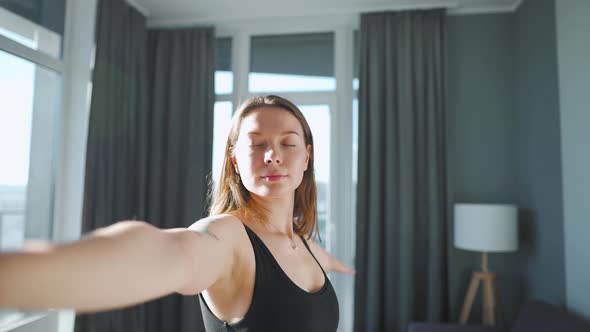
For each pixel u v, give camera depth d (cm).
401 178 311
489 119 325
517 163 315
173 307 331
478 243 267
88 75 284
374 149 316
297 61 358
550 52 261
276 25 360
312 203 92
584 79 227
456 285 314
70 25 285
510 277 313
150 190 343
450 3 325
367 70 327
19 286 25
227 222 58
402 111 317
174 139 347
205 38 353
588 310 218
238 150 65
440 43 324
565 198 240
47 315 252
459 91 329
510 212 267
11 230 239
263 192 62
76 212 276
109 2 296
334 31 354
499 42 329
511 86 325
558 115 249
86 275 28
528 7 296
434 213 307
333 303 67
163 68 356
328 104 348
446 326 253
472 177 323
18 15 241
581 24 231
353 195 336
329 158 342
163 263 35
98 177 281
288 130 65
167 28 361
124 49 315
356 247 312
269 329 55
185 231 46
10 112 236
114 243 31
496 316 296
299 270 66
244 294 56
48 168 268
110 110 295
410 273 302
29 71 250
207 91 348
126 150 315
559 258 248
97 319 275
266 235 66
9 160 236
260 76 361
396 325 305
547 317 210
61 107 276
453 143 327
